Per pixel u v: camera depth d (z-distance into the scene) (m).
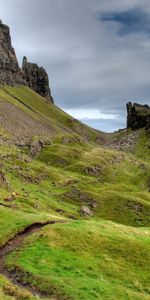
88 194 190.62
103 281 49.22
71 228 62.41
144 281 51.62
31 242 58.06
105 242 59.53
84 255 55.59
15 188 154.00
